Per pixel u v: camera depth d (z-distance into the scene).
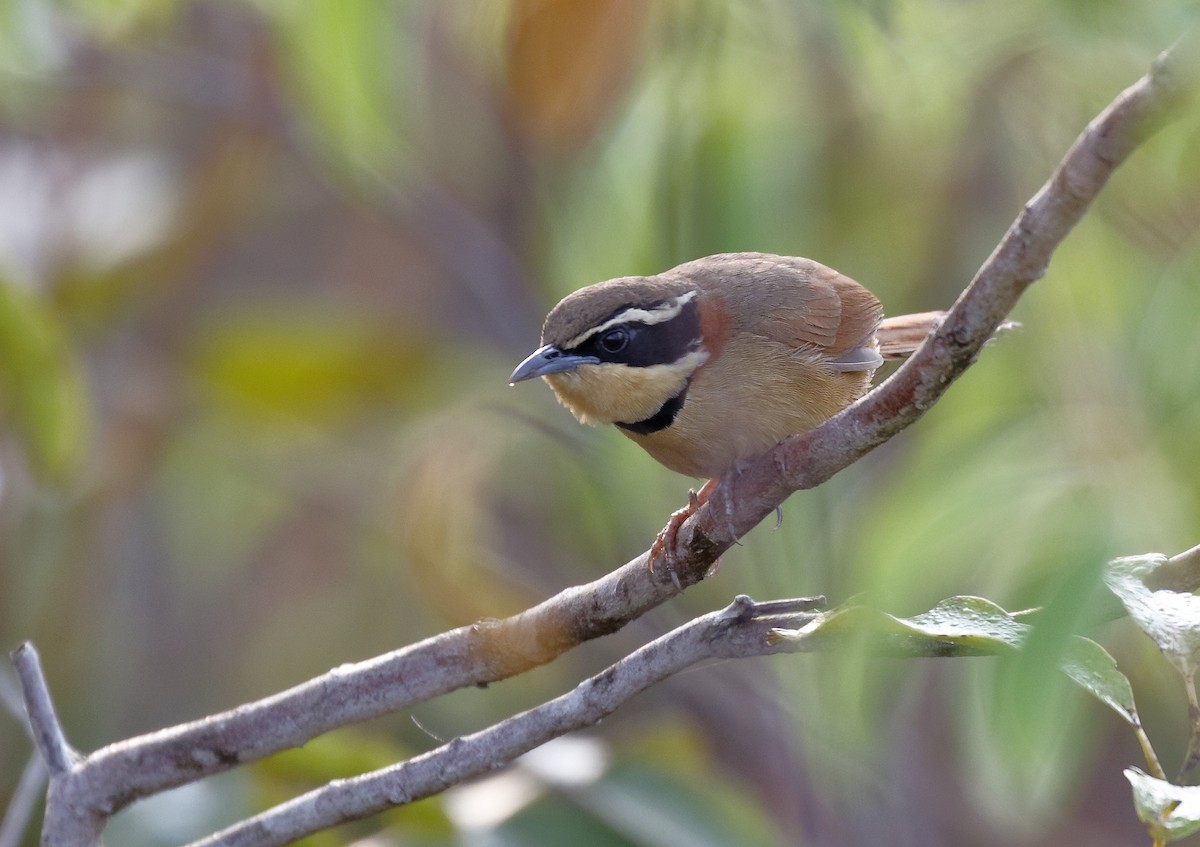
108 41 14.76
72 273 15.34
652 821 10.55
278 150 16.64
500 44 12.84
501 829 10.54
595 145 12.84
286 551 17.11
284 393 16.30
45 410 12.75
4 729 13.40
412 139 14.09
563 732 7.59
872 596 6.97
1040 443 9.10
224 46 15.59
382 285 17.95
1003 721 6.30
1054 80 11.67
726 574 13.90
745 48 12.87
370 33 12.62
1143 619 6.57
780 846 11.12
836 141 13.12
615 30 11.67
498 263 15.34
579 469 13.84
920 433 11.99
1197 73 5.63
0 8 13.30
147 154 16.31
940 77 11.92
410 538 12.76
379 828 11.06
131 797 8.15
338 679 8.00
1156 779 6.43
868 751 11.50
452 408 14.33
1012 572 8.08
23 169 15.85
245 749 8.05
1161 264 10.66
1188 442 8.47
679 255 12.75
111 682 15.51
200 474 17.17
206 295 18.30
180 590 16.78
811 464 7.55
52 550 14.88
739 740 14.44
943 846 14.17
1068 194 6.06
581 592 7.97
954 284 13.69
